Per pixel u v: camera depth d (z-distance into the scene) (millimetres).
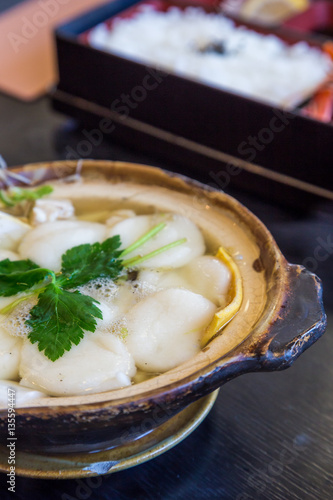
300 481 468
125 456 447
